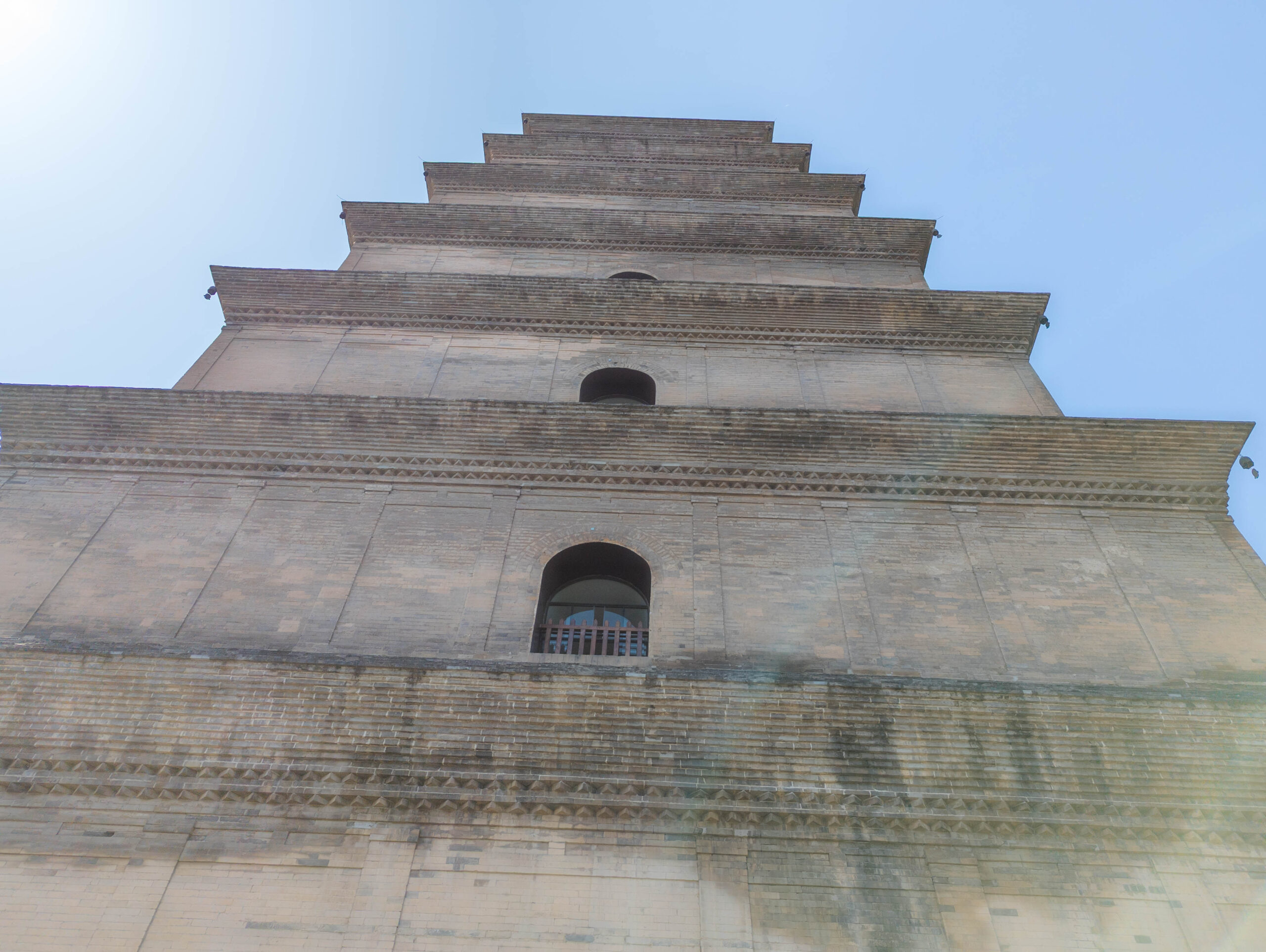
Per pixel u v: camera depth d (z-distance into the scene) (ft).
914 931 33.17
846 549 47.52
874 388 60.59
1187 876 34.76
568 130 109.40
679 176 91.86
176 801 35.63
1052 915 33.71
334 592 44.42
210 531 47.19
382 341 63.26
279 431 51.67
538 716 37.19
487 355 62.39
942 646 43.14
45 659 37.63
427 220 79.66
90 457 50.62
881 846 35.22
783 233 79.56
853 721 37.37
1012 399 59.88
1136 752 37.01
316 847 34.68
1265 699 38.19
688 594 44.86
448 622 43.29
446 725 36.94
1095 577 46.57
